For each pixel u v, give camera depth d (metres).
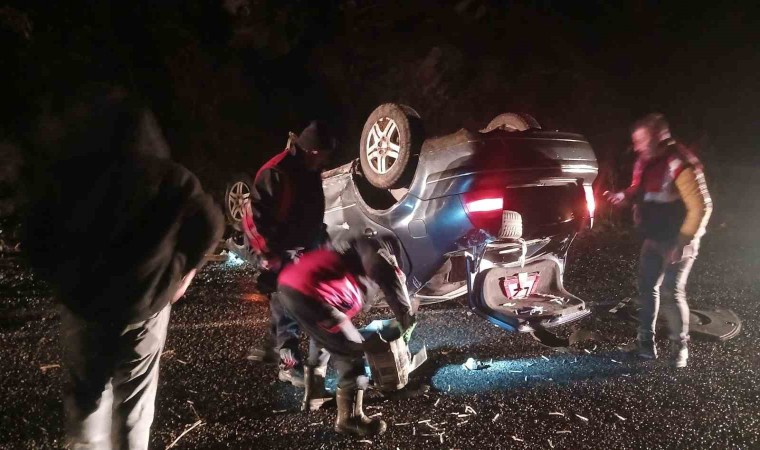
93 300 2.85
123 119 2.83
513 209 5.20
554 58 15.34
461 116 14.20
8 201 10.16
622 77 15.73
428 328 6.62
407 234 4.88
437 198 4.67
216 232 2.96
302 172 4.26
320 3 14.48
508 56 15.11
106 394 3.19
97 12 13.24
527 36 15.48
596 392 5.00
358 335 4.30
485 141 4.63
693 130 15.37
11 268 8.65
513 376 5.35
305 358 5.78
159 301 2.94
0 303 7.26
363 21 14.68
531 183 4.72
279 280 4.31
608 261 9.52
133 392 3.20
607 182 13.11
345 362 4.27
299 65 14.31
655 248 5.32
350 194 5.24
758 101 16.06
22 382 5.15
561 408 4.73
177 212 2.86
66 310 2.98
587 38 15.95
